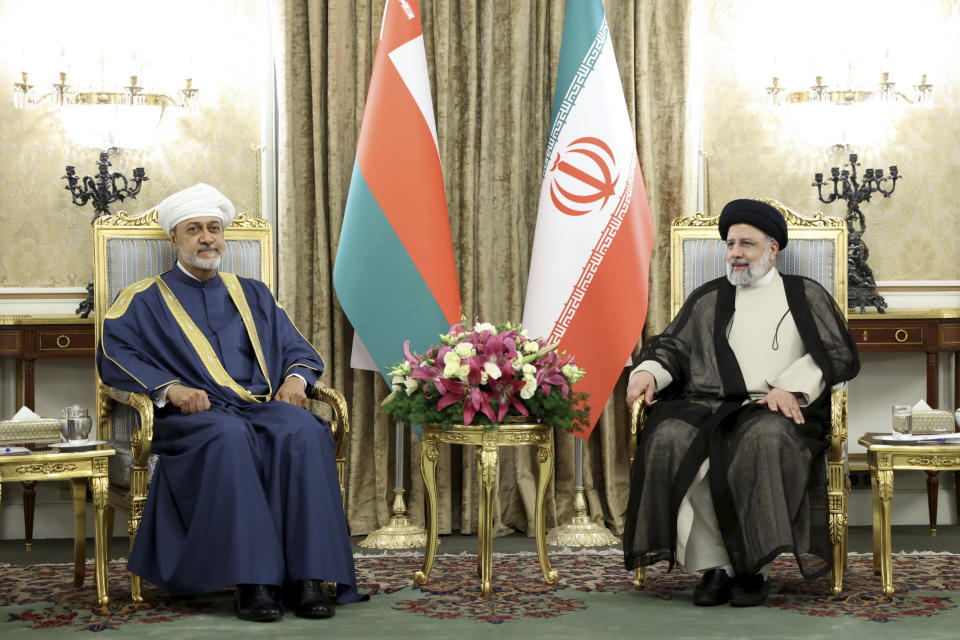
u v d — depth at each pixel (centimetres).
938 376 543
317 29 507
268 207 529
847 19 536
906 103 545
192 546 338
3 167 519
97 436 418
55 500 521
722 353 390
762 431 350
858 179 545
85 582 398
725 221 402
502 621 327
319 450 354
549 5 518
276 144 530
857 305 519
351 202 476
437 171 483
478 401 355
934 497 509
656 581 391
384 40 483
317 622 328
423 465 380
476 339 370
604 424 508
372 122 477
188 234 399
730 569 359
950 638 303
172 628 321
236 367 395
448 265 478
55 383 520
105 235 425
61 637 312
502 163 513
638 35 512
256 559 331
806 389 368
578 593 370
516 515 519
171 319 394
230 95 529
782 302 395
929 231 546
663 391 407
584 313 471
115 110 509
